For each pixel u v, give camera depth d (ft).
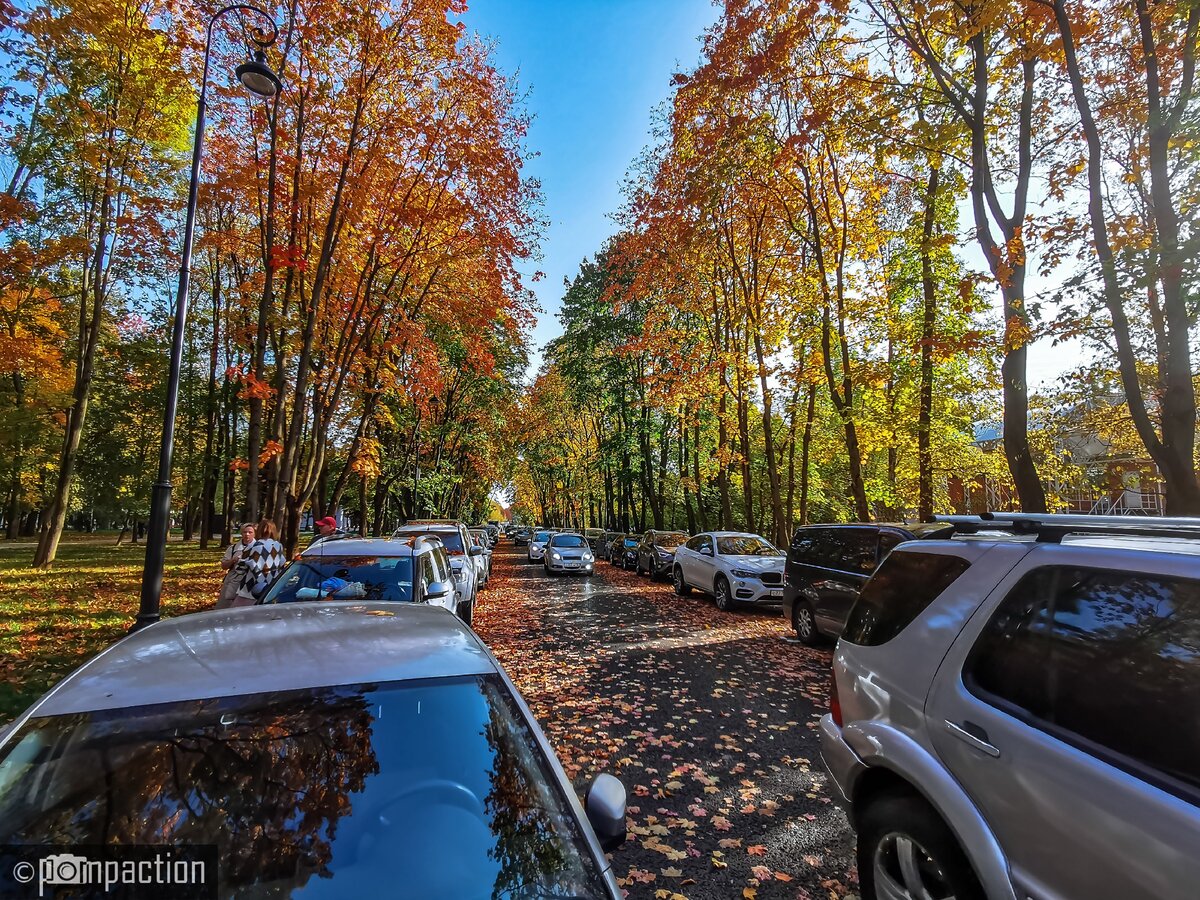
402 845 5.75
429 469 95.35
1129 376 26.50
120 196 49.57
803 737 18.45
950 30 33.35
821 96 40.65
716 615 41.81
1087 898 5.90
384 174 45.32
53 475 101.24
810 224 58.13
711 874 11.38
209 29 27.89
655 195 66.44
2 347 52.95
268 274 43.09
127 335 84.43
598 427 136.56
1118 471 46.96
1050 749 6.62
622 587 60.64
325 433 53.72
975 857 6.97
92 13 39.58
